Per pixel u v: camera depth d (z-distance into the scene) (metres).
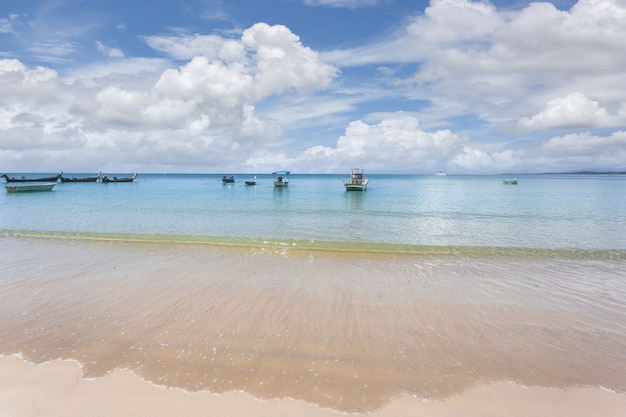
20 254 10.47
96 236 13.05
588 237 14.63
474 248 11.62
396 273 8.81
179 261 9.75
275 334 5.40
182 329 5.54
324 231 15.73
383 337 5.35
